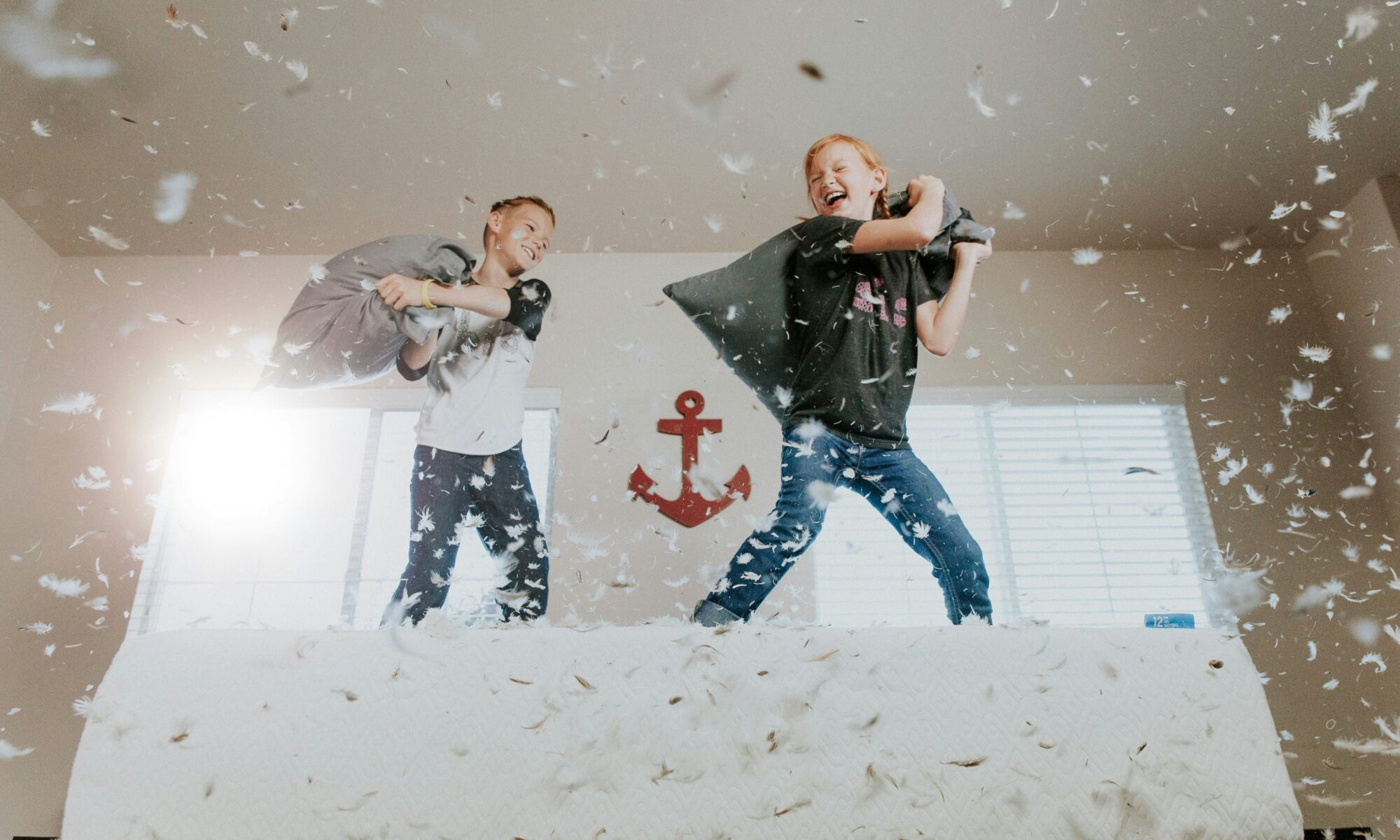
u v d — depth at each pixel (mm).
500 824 950
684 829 949
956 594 1735
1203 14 2203
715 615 1540
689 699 1014
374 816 952
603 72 2363
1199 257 3102
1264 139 2600
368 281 2891
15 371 2793
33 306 2877
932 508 1808
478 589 2494
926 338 2209
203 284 2971
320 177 2711
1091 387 2895
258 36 2236
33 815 2287
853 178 2488
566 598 2502
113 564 2586
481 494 2566
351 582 2576
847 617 2584
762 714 1006
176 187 2719
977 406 2873
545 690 1018
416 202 2834
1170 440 2854
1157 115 2521
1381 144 2615
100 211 2812
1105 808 958
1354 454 2801
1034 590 2654
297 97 2426
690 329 2865
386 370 2795
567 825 950
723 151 2650
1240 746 993
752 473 2656
